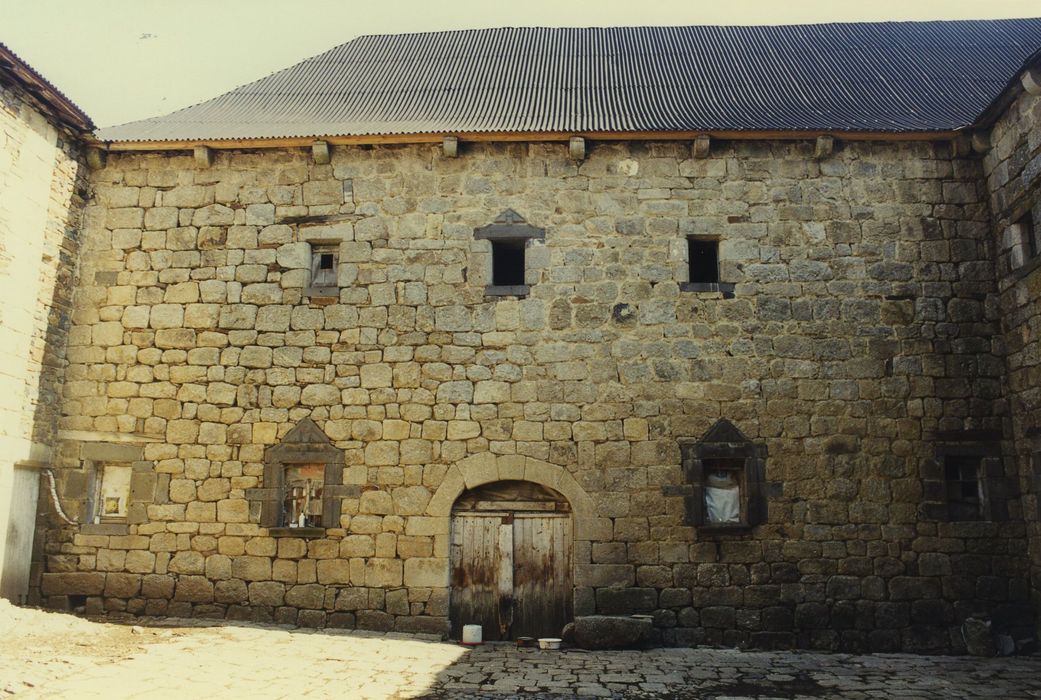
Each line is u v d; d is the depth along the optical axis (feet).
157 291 28.78
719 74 35.35
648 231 28.30
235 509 27.14
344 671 20.61
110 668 19.17
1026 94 25.16
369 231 28.73
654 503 26.43
